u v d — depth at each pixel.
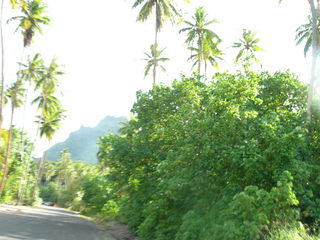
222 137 11.20
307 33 25.78
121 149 19.20
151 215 13.44
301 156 12.07
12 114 38.91
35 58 48.38
